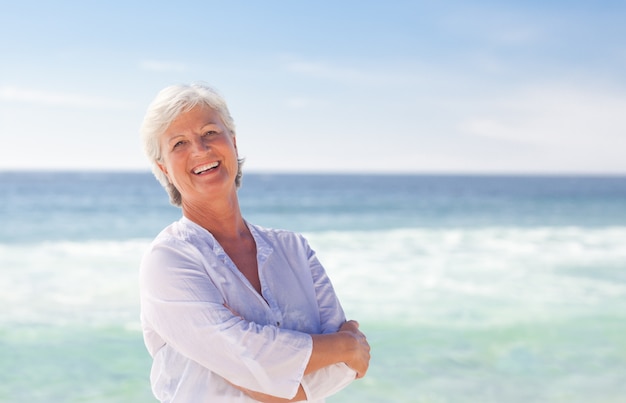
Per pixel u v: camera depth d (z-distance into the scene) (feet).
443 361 24.73
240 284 7.16
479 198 165.99
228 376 6.69
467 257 50.78
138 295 36.06
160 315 6.89
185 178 7.30
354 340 7.20
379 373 23.38
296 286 7.65
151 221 94.79
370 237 66.03
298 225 90.02
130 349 26.53
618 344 27.04
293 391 6.73
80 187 228.84
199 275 6.94
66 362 24.86
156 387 7.13
